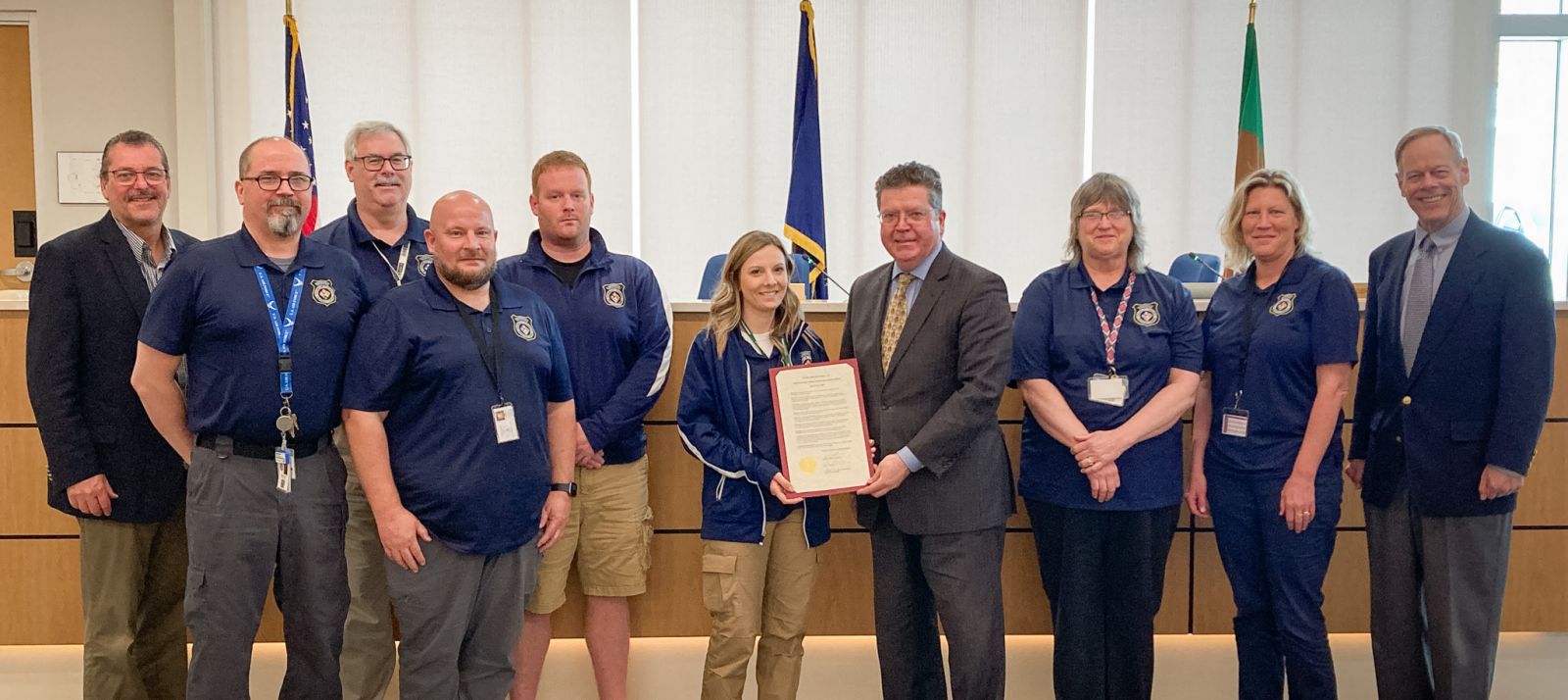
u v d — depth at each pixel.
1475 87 5.91
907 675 2.61
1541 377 2.41
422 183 5.67
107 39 5.61
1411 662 2.62
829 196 5.75
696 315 3.01
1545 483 3.09
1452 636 2.51
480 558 2.29
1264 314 2.55
